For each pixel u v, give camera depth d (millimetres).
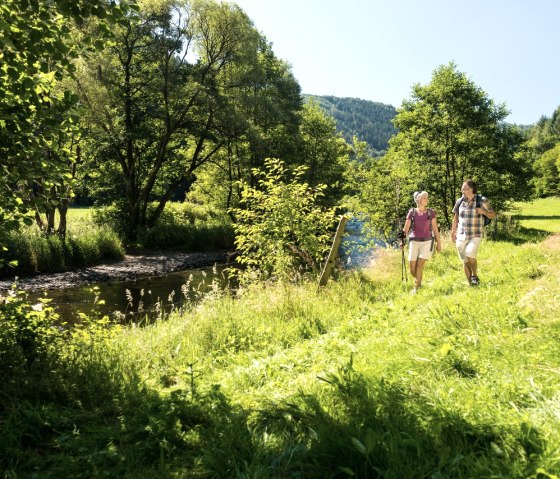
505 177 28172
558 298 5164
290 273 11062
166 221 32875
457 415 2689
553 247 11875
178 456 2807
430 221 9219
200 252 27094
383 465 2285
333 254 10078
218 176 38562
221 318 7648
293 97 40312
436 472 2139
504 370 3539
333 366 4477
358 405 3025
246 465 2451
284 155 37844
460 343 4406
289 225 11461
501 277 8281
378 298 9016
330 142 44094
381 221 25672
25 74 4777
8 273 17859
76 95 4883
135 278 19078
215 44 30484
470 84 27484
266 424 3154
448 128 26406
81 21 4371
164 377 5355
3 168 4594
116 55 28484
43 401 3988
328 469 2379
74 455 2967
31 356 4797
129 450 2855
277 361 5242
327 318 7602
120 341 6426
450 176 26938
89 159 26703
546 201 78062
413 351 4352
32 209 5027
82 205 57125
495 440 2473
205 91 29391
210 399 3691
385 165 26500
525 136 29656
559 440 2291
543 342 4098
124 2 4340
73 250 20875
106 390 4336
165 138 29562
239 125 30203
